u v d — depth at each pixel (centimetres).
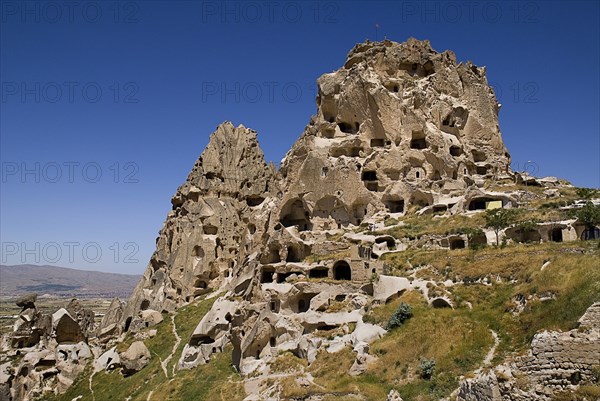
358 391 4784
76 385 9112
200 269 11575
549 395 2814
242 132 13775
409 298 6322
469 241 7650
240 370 6569
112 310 12675
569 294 4653
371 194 9750
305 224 10194
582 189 8638
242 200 12975
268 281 8394
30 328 10462
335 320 6662
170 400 6675
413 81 11156
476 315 5438
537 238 7350
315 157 10038
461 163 10262
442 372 4575
